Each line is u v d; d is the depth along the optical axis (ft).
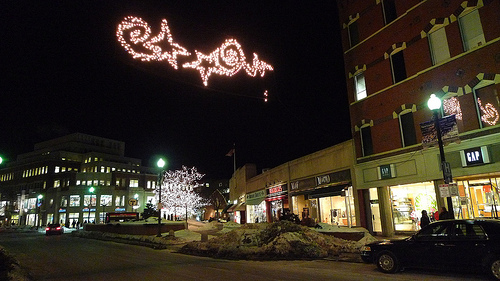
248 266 39.96
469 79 51.26
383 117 65.26
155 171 319.68
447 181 40.11
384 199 63.21
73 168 283.79
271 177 113.09
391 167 62.03
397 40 63.72
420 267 31.71
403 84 61.87
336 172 76.69
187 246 59.52
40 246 76.33
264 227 57.62
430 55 57.62
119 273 36.40
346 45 75.97
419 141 57.93
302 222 64.59
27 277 34.96
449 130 43.21
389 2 66.95
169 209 240.73
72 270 39.55
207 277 32.60
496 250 27.89
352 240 52.80
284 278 31.37
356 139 70.79
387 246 33.73
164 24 35.14
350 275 32.58
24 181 289.94
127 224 100.07
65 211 248.32
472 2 51.70
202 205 259.19
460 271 30.09
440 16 56.29
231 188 187.01
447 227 31.37
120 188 269.03
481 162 48.67
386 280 29.89
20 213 281.95
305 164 89.97
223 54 40.42
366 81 69.87
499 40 48.29
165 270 37.70
